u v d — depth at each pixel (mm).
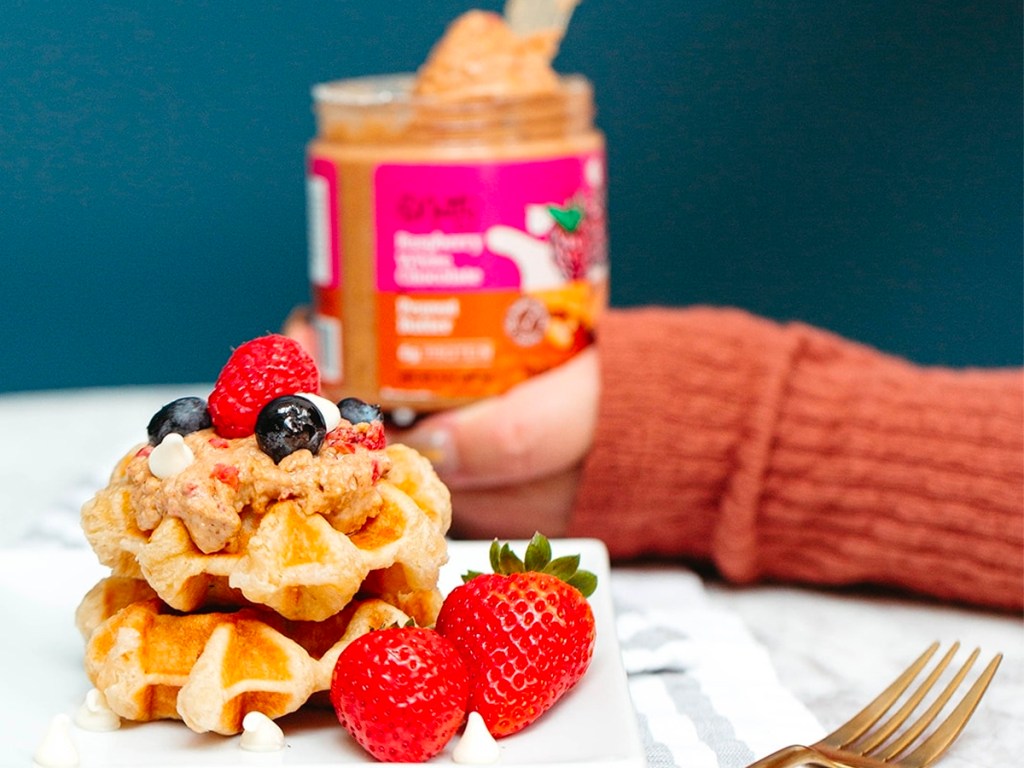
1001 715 580
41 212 1034
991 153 1011
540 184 672
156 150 1026
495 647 533
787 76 1001
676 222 1017
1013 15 990
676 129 1005
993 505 649
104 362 1056
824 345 703
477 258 670
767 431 674
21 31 1010
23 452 799
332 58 1010
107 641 554
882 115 1008
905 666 615
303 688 542
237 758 528
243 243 1039
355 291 681
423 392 680
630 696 542
